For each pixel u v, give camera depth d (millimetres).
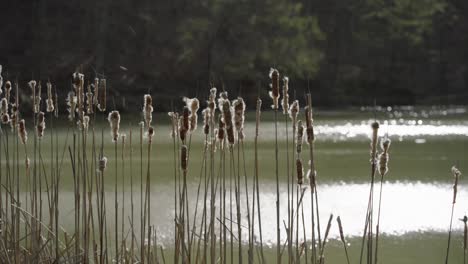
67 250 15422
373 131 12469
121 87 90562
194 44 97938
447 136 63250
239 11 100625
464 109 114625
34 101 15148
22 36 99500
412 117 93000
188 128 12898
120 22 97188
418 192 33312
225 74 98875
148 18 96688
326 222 26766
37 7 99312
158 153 46469
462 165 42750
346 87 127000
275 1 104312
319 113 101000
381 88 130125
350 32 128750
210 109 13688
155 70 96062
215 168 37000
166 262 20062
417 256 22328
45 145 47875
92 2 96188
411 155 48094
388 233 25469
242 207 28203
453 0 147375
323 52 120625
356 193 32906
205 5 100375
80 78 14414
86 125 14656
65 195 30156
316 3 129250
